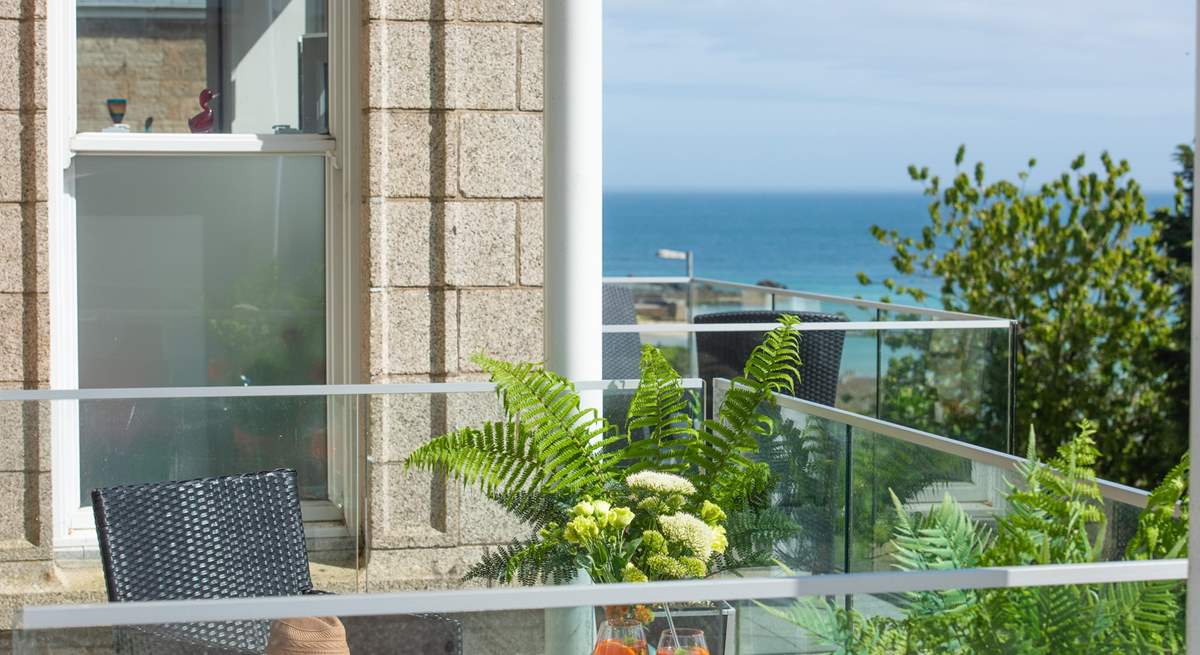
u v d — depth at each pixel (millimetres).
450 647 1805
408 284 5176
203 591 3617
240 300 5344
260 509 3799
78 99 5207
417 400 4250
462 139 5180
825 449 3107
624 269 63531
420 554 4176
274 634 1745
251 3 5285
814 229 62969
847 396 5312
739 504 2918
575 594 1821
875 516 2975
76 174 5223
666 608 1879
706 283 7746
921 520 2707
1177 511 2369
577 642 1855
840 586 1879
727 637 1881
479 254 5223
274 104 5316
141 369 5297
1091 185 14398
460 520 4078
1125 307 14273
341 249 5316
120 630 1726
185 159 5301
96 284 5258
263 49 5301
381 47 5094
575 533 2547
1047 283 14445
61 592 4445
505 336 5266
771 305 7027
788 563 2885
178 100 5277
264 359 5355
